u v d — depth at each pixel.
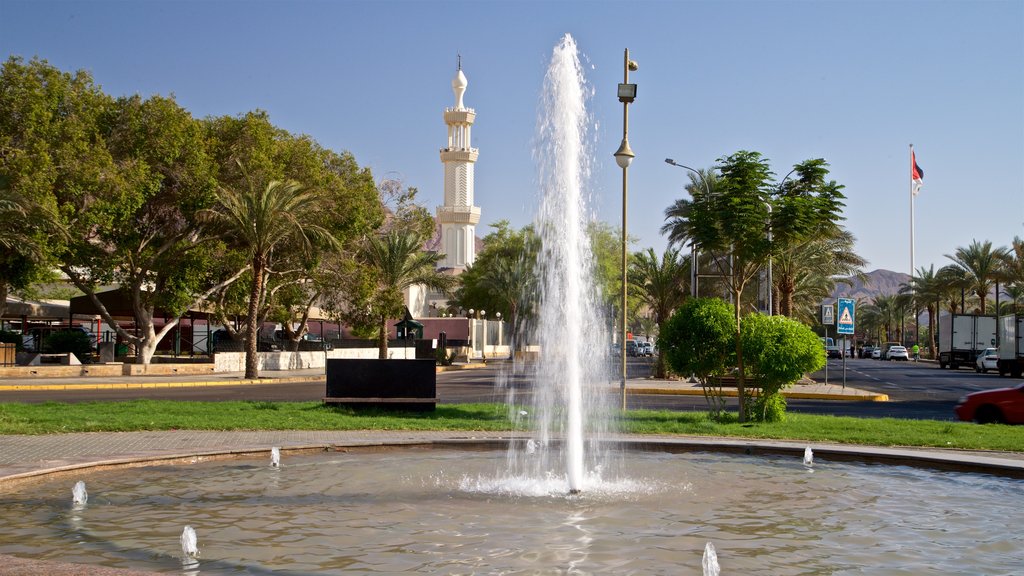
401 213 54.62
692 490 10.16
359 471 11.41
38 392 28.92
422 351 54.84
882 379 44.62
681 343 18.61
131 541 7.35
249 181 37.06
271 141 41.59
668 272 46.03
